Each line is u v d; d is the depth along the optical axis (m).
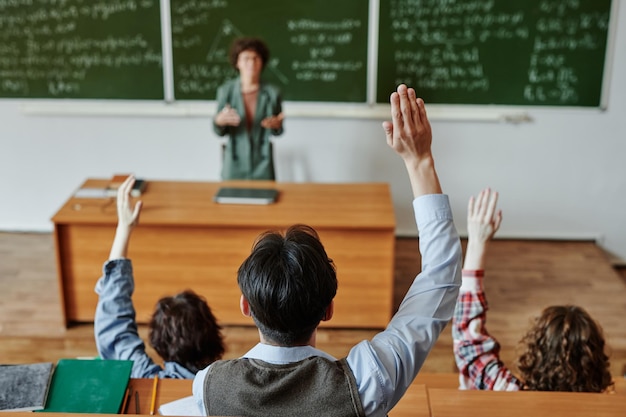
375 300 3.64
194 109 4.66
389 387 1.03
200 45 4.54
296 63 4.55
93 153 4.80
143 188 3.82
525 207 4.77
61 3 4.48
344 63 4.54
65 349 3.62
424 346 1.07
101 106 4.68
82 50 4.57
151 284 3.65
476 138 4.64
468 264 2.03
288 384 1.02
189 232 3.54
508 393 1.36
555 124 4.58
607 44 4.41
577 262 4.50
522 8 4.38
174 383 1.58
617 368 3.47
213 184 3.95
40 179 4.86
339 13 4.44
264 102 4.19
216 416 1.01
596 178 4.68
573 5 4.35
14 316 3.81
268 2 4.44
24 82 4.66
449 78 4.54
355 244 3.53
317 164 4.75
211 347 2.18
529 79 4.51
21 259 4.49
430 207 1.16
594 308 3.94
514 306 3.94
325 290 1.09
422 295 1.12
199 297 2.26
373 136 4.67
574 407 1.32
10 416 0.92
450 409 1.32
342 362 1.05
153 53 4.57
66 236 3.56
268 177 4.31
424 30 4.45
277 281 1.07
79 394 1.49
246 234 3.53
